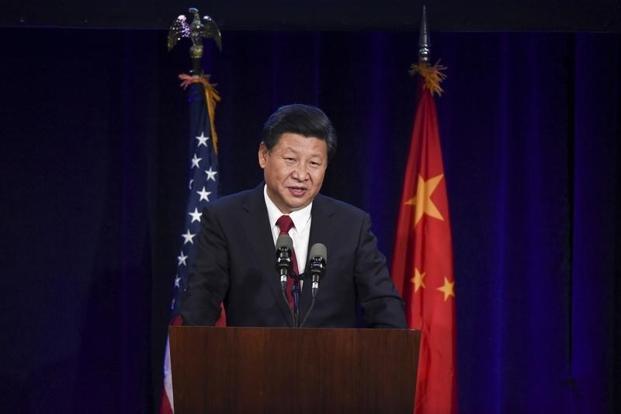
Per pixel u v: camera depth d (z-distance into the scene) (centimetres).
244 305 961
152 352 1349
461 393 1373
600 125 1357
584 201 1362
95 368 1364
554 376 1369
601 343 1362
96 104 1373
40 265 1364
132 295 1359
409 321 1225
